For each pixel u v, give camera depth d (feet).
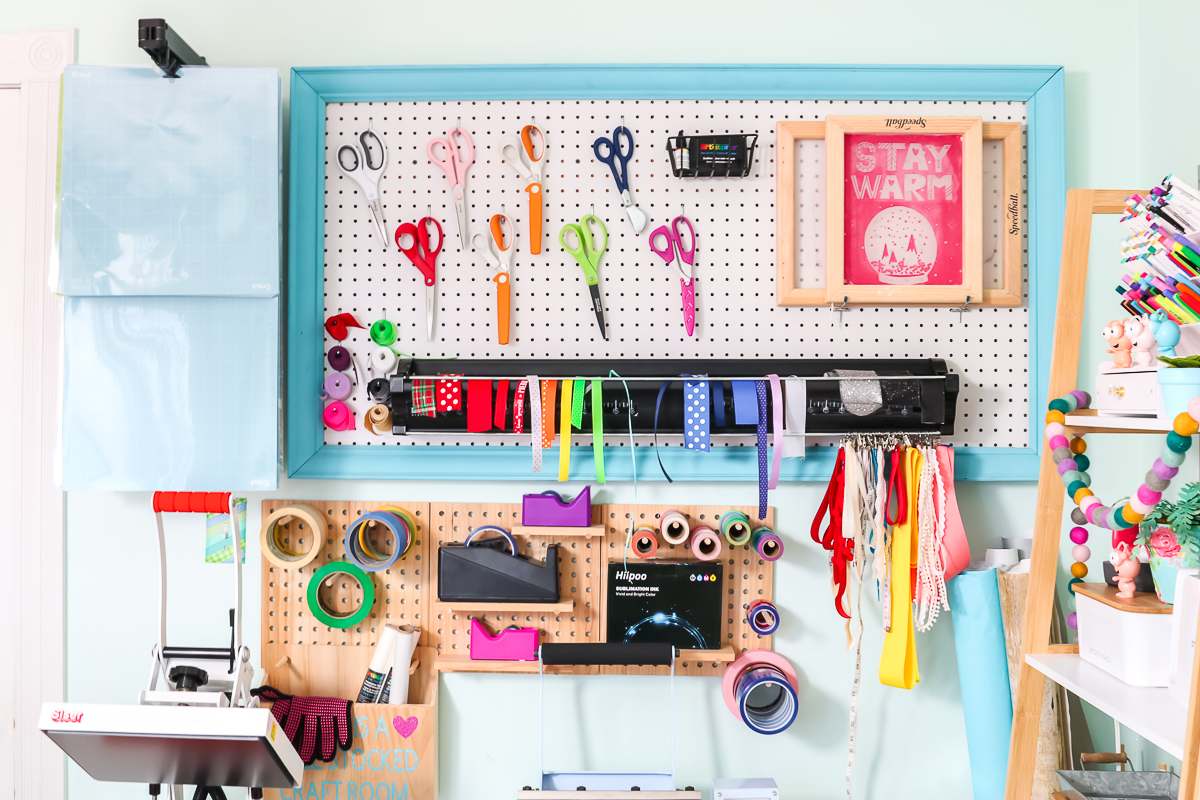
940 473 4.05
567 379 3.99
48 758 4.39
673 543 4.13
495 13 4.41
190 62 4.08
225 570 4.41
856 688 4.09
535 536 4.33
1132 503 2.98
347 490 4.40
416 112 4.34
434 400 4.00
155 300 4.04
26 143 4.38
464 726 4.41
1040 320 4.30
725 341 4.34
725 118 4.33
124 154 3.99
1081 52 4.42
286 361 4.35
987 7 4.42
